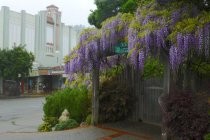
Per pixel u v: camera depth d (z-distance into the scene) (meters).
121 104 15.18
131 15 12.62
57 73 57.03
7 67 50.00
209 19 9.48
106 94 15.25
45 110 17.61
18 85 52.81
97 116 14.92
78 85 17.89
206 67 11.66
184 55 9.63
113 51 13.41
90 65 14.10
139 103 15.45
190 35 9.51
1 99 45.97
